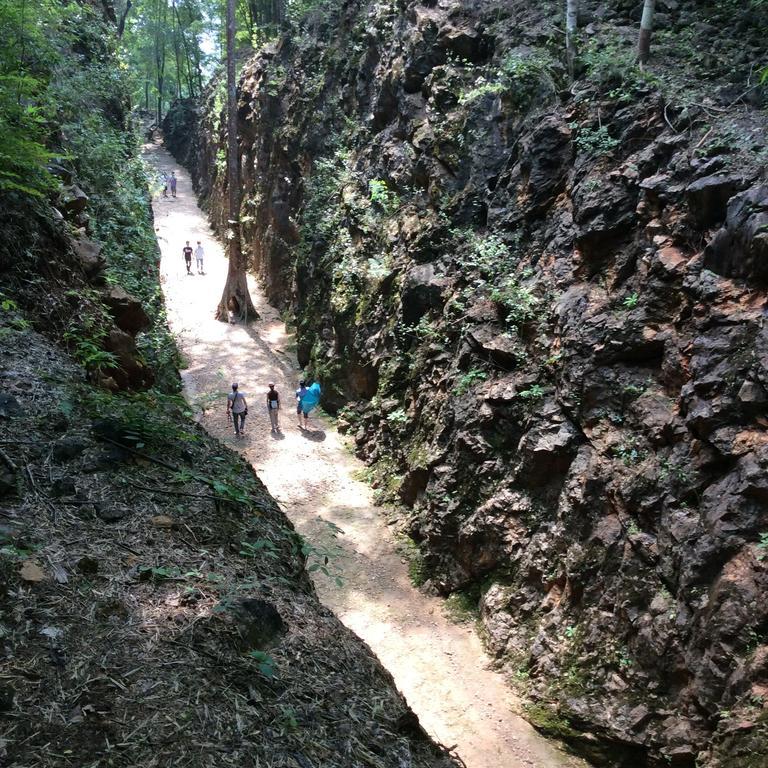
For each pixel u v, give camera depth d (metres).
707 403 7.15
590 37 11.73
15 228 6.07
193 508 3.54
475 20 14.20
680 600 6.93
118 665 2.32
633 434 8.16
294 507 12.42
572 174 10.34
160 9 40.41
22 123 6.50
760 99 8.67
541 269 10.43
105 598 2.65
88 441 3.77
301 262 19.16
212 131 33.34
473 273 11.91
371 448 13.93
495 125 12.60
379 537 11.67
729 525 6.62
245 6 32.41
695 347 7.47
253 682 2.42
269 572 3.32
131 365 6.64
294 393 17.22
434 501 10.62
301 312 19.56
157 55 44.28
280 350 19.58
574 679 7.73
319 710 2.42
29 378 4.34
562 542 8.56
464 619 9.73
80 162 12.67
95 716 2.09
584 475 8.43
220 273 25.84
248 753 2.11
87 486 3.41
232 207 21.12
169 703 2.21
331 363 16.22
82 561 2.79
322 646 2.84
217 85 33.53
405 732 2.61
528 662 8.41
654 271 8.41
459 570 10.08
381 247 15.08
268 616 2.79
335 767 2.18
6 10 7.69
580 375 8.84
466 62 13.98
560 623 8.23
